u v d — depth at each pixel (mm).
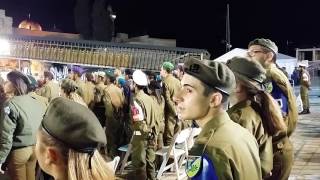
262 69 2770
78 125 1566
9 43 18000
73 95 5527
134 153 6836
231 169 1945
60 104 1603
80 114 1590
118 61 19125
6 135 4785
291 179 6965
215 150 1960
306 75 16453
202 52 17750
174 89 7887
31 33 29812
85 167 1579
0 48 17766
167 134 7969
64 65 19031
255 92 2715
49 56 18703
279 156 2949
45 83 9344
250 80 2713
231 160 1949
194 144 2066
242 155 2004
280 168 2959
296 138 11023
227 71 2141
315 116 15750
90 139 1571
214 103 2117
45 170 1638
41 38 18547
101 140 1604
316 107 19016
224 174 1924
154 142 6914
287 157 2959
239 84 2717
